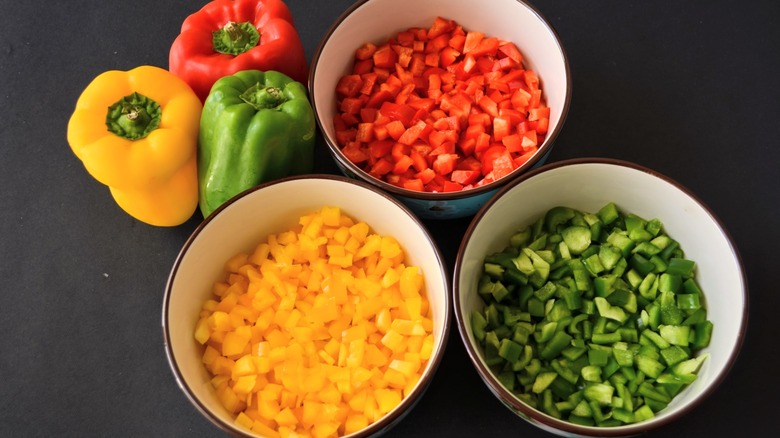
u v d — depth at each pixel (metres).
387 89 0.66
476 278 0.60
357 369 0.57
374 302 0.59
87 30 0.74
